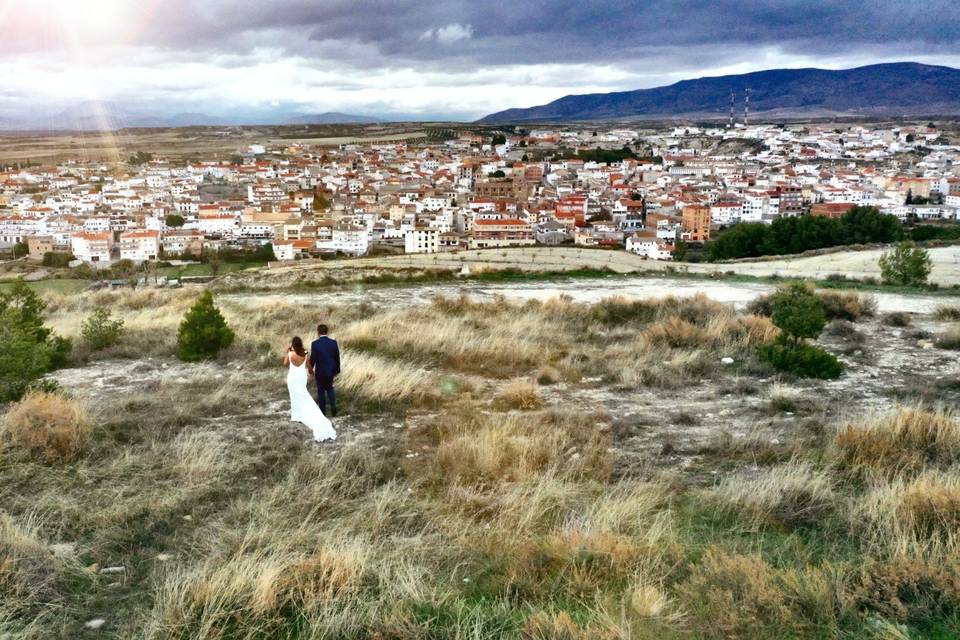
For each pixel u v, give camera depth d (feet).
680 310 65.98
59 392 35.45
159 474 25.68
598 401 37.42
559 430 30.42
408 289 105.70
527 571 17.93
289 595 16.94
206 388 38.99
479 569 18.67
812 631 14.82
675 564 17.76
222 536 20.57
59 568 18.47
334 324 63.36
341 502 23.40
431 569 18.67
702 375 43.09
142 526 21.38
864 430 28.22
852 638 14.62
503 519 21.53
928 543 18.35
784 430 30.94
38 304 52.44
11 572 17.70
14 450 26.96
